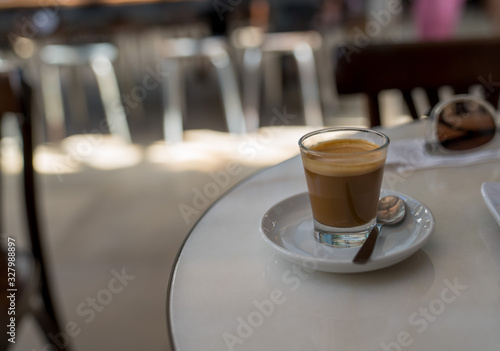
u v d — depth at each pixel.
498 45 1.03
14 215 2.17
